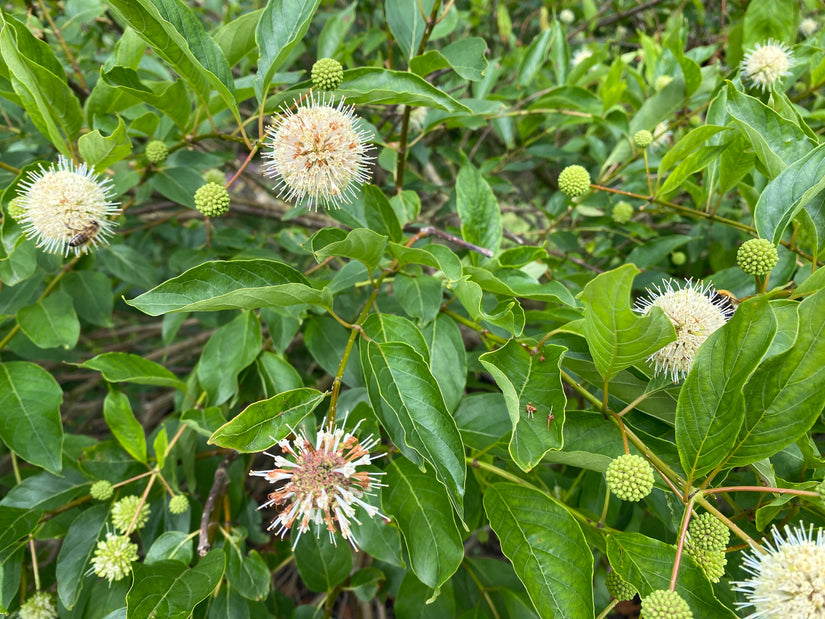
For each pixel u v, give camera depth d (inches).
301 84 8.8
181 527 10.0
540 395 6.9
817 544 5.8
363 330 7.9
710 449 6.1
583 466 7.1
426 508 7.6
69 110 9.1
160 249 20.7
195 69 8.0
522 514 7.0
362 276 9.1
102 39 17.5
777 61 10.8
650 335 6.0
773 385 6.0
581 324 7.0
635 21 23.1
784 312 6.6
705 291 8.3
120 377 9.9
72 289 11.5
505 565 9.9
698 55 14.3
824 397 5.8
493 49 22.5
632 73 14.5
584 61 14.0
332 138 8.0
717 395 6.1
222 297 6.5
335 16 12.2
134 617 6.7
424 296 8.6
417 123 14.1
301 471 6.3
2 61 8.5
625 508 10.6
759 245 7.6
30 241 9.8
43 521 10.0
